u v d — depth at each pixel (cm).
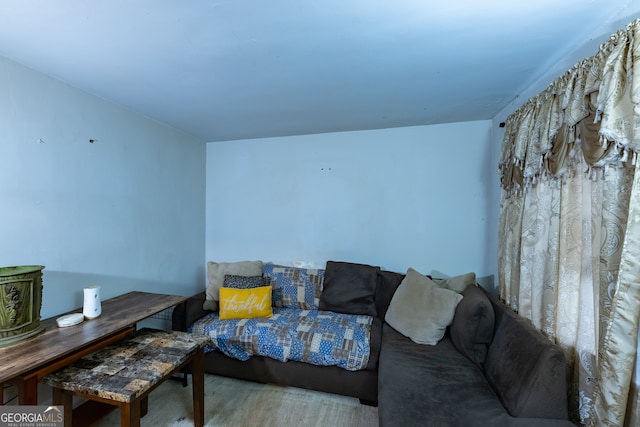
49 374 131
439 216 260
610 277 101
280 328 213
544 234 147
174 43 132
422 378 150
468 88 183
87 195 186
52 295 164
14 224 147
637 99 90
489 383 149
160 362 142
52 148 165
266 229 305
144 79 168
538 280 148
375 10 109
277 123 255
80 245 181
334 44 133
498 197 227
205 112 226
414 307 208
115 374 132
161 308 176
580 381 122
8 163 145
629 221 93
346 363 189
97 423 170
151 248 242
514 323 154
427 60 148
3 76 142
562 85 131
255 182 307
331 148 286
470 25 119
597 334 111
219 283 259
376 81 173
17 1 101
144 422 173
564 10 110
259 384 214
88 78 166
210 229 320
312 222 292
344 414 183
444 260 260
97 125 192
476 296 182
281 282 270
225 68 156
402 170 268
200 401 166
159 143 251
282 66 154
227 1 103
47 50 137
